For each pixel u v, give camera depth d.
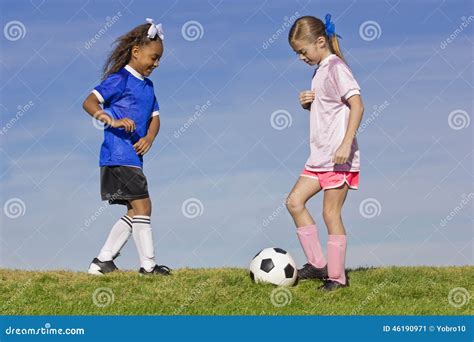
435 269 8.98
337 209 7.20
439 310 6.86
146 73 8.51
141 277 7.89
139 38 8.40
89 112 8.16
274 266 7.46
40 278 7.88
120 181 8.17
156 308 6.83
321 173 7.25
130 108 8.34
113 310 6.80
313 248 7.70
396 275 8.28
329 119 7.20
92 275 8.21
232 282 7.62
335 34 7.48
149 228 8.30
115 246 8.54
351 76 7.11
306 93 7.38
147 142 8.36
